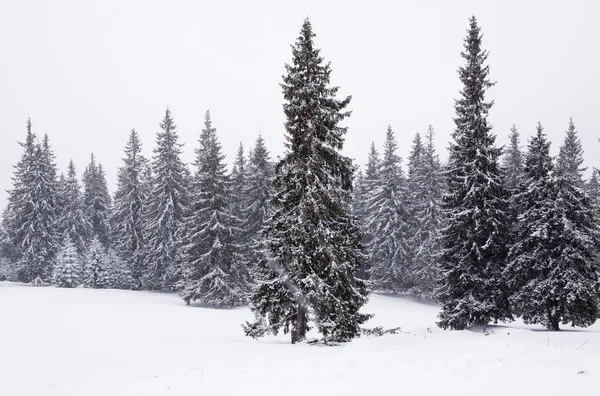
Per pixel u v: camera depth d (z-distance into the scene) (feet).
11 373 42.14
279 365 34.47
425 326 84.07
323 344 51.62
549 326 69.10
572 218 71.05
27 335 62.64
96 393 31.04
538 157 73.87
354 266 56.75
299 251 51.42
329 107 55.52
